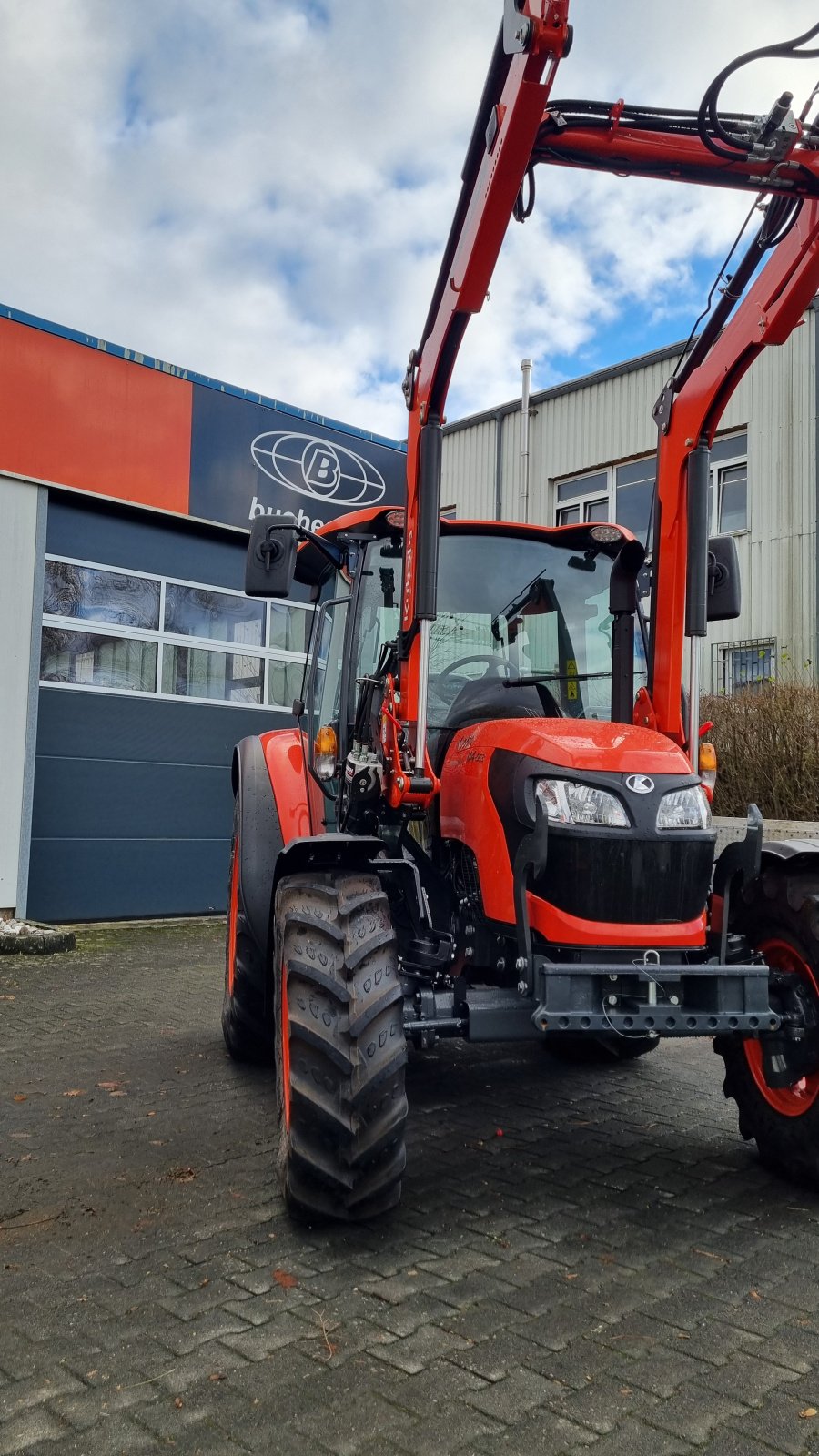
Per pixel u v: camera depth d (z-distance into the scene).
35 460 8.47
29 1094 4.20
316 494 10.45
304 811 4.26
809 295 3.19
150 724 9.27
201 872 9.54
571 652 4.04
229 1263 2.69
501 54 2.93
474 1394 2.11
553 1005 2.83
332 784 4.11
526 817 3.05
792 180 3.18
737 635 14.43
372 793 3.33
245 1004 4.39
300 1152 2.76
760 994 2.96
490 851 3.21
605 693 4.04
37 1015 5.61
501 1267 2.71
